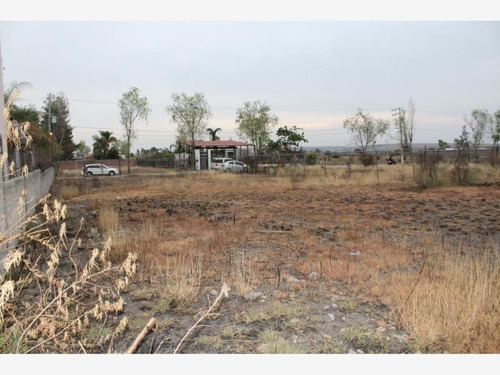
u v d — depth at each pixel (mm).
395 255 5309
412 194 13562
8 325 3119
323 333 3143
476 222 8062
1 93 6336
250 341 3006
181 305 3691
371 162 33406
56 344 2766
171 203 12070
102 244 5863
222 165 34938
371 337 3041
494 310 3191
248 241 6438
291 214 9453
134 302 3820
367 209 10250
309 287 4195
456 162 16953
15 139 2443
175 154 52906
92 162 45812
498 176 18859
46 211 2537
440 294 3408
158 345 2957
